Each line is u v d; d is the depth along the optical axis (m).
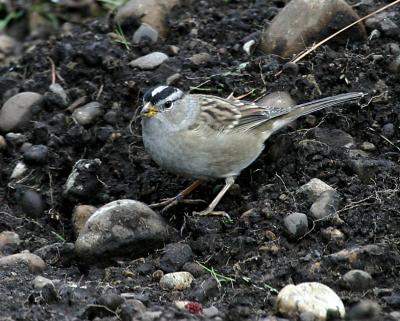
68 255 9.52
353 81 11.20
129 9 12.96
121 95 11.69
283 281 8.68
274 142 10.53
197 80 11.59
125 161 11.00
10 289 8.60
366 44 11.73
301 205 9.55
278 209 9.62
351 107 10.86
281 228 9.32
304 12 11.74
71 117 11.55
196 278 8.98
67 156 11.01
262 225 9.44
